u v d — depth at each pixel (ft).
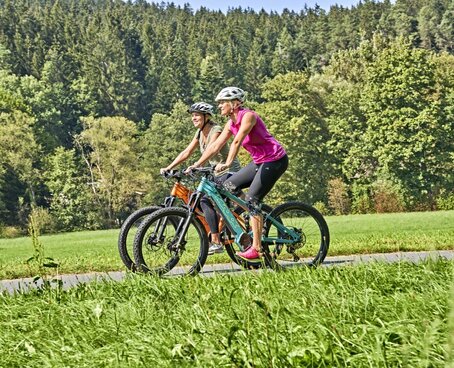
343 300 15.20
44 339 15.38
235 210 26.86
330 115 251.60
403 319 13.39
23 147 262.47
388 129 223.71
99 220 264.52
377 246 36.19
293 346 12.26
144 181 269.64
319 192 239.71
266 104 253.24
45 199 279.90
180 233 25.86
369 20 575.79
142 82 532.32
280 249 27.43
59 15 599.57
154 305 17.69
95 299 18.97
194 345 12.90
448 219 82.53
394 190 219.41
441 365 10.73
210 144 27.86
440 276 18.67
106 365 13.06
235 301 17.16
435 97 224.74
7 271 33.47
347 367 11.25
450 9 534.78
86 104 426.10
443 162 219.20
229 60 533.14
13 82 378.94
